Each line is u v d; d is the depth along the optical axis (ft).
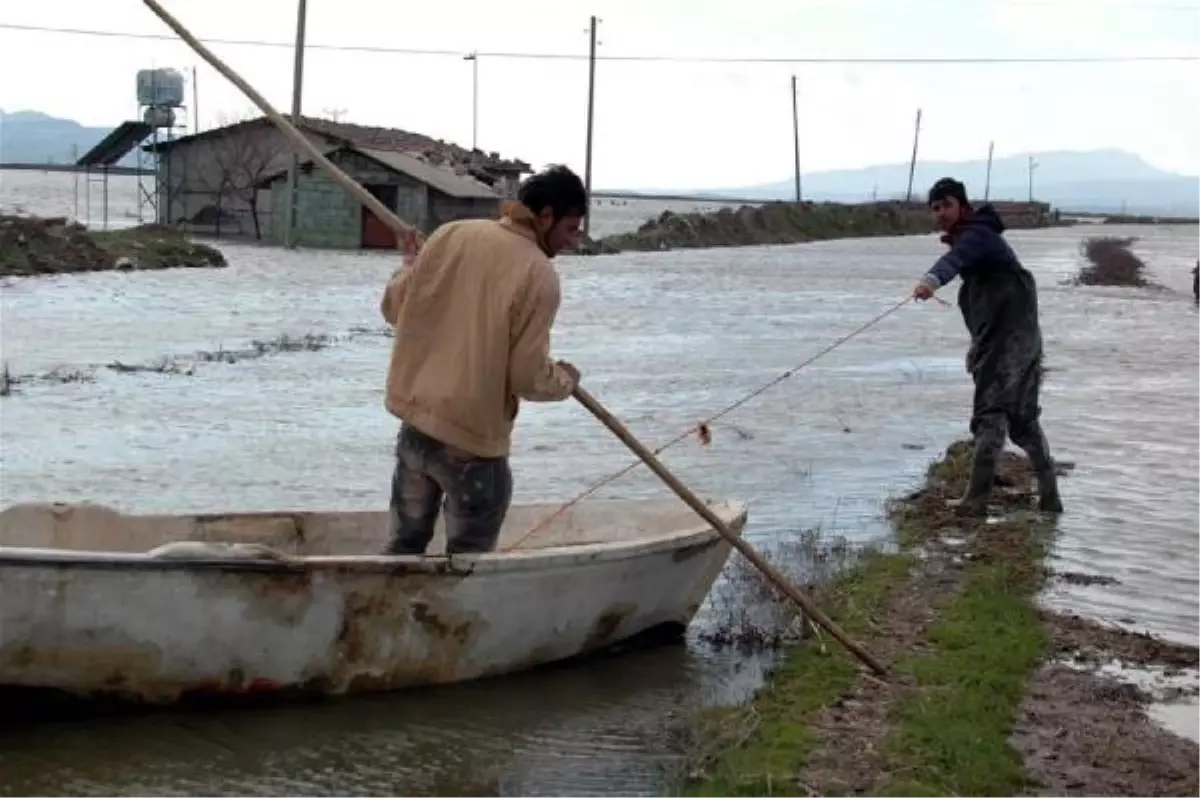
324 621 20.27
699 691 21.79
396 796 17.75
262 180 170.50
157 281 101.86
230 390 50.55
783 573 27.32
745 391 55.77
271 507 32.76
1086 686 21.18
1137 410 53.06
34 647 18.76
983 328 32.45
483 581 21.20
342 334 70.85
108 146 183.93
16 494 33.06
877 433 46.57
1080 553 29.63
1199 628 24.72
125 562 18.79
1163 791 17.35
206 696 20.03
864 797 16.63
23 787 17.58
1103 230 411.75
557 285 20.83
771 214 264.72
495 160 212.43
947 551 29.37
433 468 21.31
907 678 21.18
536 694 21.54
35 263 104.47
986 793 16.93
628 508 26.81
